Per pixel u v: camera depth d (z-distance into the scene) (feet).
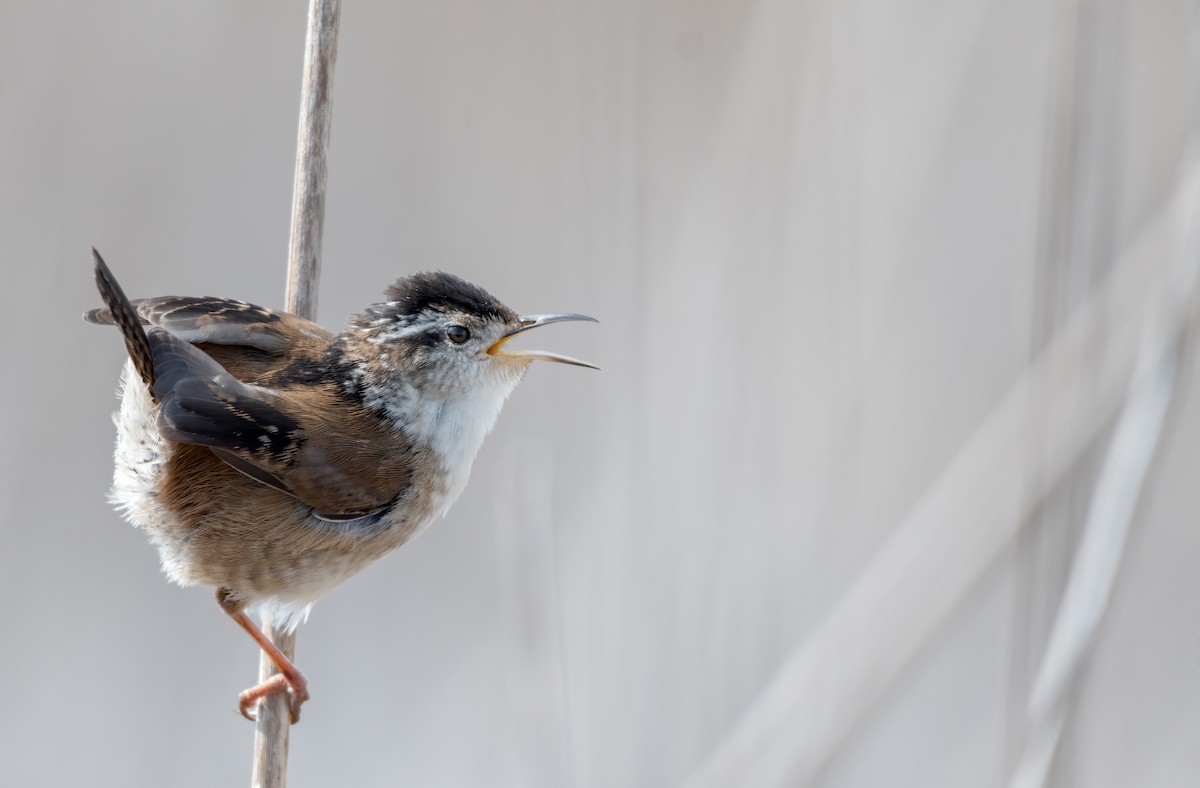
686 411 37.09
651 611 34.45
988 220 38.88
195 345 27.14
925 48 38.96
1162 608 35.63
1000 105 39.42
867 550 35.19
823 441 35.78
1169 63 38.19
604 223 39.81
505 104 43.16
